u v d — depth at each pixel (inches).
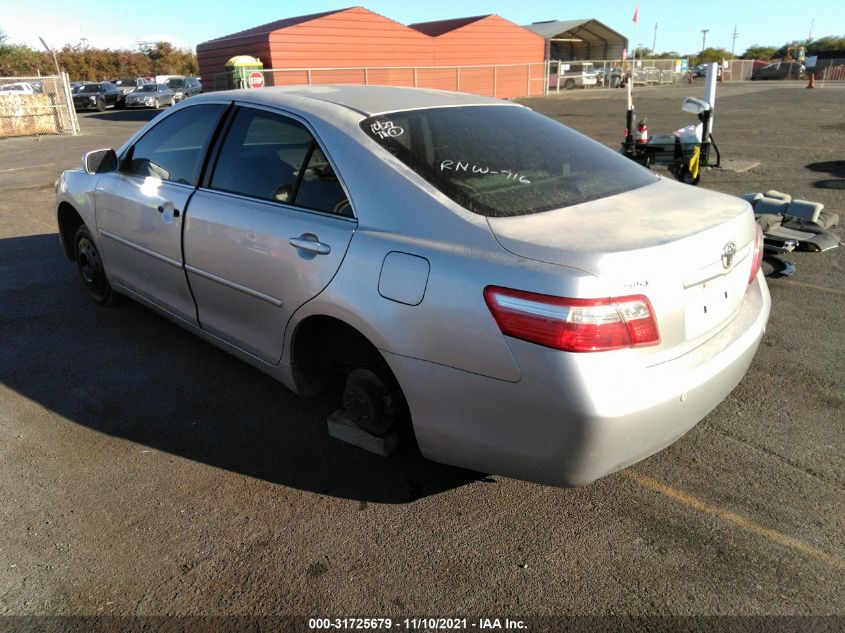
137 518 101.8
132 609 84.7
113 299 187.5
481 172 102.3
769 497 104.8
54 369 151.6
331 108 114.7
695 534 97.1
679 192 109.6
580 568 91.1
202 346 163.5
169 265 142.6
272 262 112.7
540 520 100.9
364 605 85.2
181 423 128.6
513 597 86.4
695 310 89.3
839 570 89.7
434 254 89.5
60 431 126.1
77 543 96.6
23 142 700.0
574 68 1654.8
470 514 102.4
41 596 86.9
